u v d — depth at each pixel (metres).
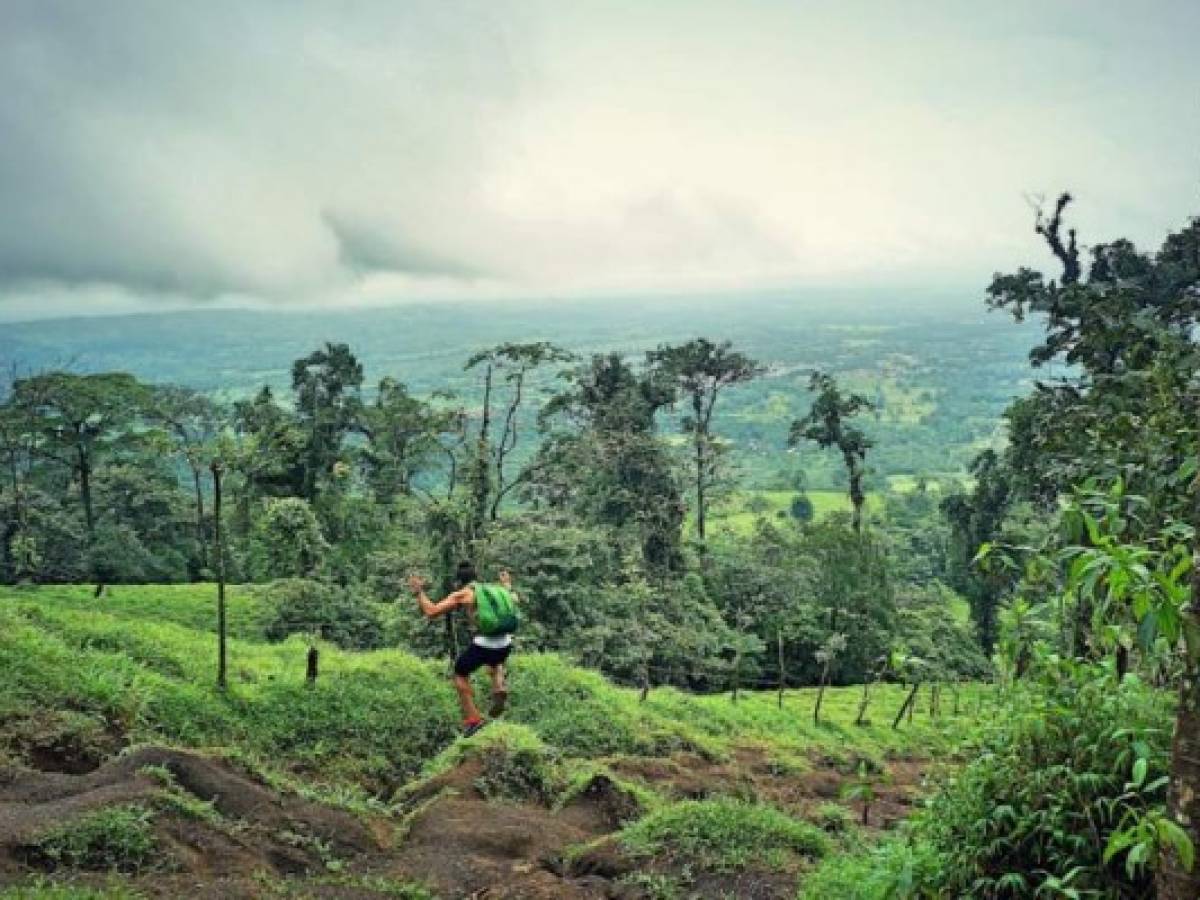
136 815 8.30
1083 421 18.06
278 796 10.24
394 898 8.48
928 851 6.08
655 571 47.91
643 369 65.88
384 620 35.47
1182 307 29.53
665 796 14.68
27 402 53.50
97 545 53.19
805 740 24.75
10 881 7.04
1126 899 5.41
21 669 12.43
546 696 19.52
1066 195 36.94
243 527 52.91
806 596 47.91
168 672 15.35
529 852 10.27
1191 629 4.23
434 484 77.81
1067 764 5.82
